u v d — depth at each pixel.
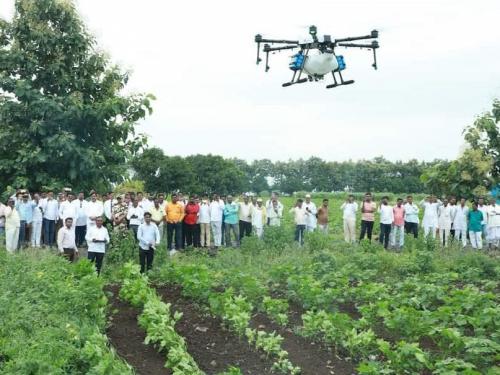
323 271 16.81
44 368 8.55
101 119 24.00
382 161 98.88
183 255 21.09
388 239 24.05
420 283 15.14
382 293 13.84
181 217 22.45
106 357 8.85
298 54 15.92
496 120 20.95
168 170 63.16
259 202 24.81
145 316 11.34
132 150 25.58
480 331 11.31
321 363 10.62
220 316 12.81
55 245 21.95
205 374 9.77
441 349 10.95
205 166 74.75
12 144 24.23
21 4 24.59
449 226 23.98
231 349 11.06
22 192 21.19
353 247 21.66
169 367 9.88
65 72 25.05
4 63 24.39
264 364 10.41
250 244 22.06
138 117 24.91
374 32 15.89
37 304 11.30
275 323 12.66
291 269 16.42
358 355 11.05
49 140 23.27
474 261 18.73
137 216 20.81
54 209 21.84
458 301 13.06
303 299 13.99
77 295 11.66
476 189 21.48
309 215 24.81
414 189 94.88
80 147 23.80
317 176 104.94
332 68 15.98
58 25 25.12
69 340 9.73
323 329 11.59
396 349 11.02
